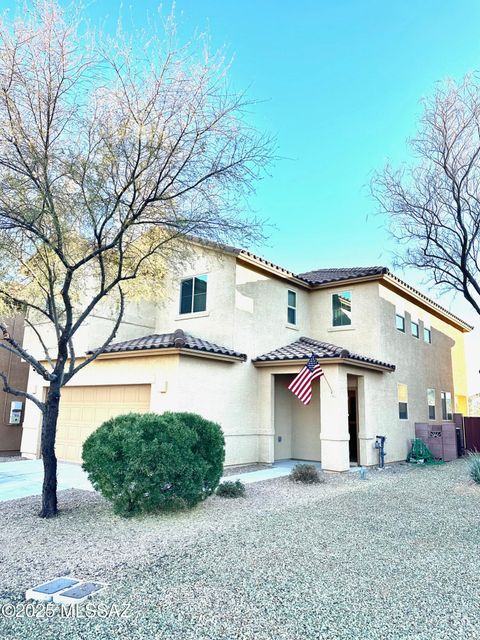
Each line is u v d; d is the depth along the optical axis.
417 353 20.78
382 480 13.23
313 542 6.99
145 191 9.36
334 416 14.55
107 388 15.02
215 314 15.73
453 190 12.92
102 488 8.55
